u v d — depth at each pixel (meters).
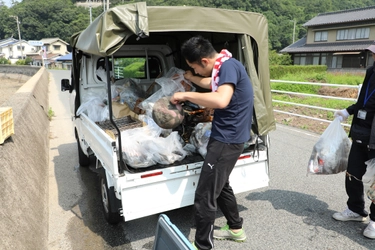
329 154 3.50
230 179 3.32
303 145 6.51
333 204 3.96
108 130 3.27
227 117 2.67
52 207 4.08
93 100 4.32
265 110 3.29
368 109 3.00
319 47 39.00
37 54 73.06
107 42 2.66
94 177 5.09
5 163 3.09
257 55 3.30
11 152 3.47
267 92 3.37
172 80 3.75
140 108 3.85
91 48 3.00
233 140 2.68
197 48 2.62
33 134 5.38
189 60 2.69
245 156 3.37
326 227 3.44
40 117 7.51
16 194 2.97
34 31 86.62
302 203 4.01
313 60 39.88
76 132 5.37
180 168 3.05
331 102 12.41
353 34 36.31
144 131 3.24
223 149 2.69
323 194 4.24
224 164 2.71
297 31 66.00
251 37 3.23
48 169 5.42
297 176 4.88
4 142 3.50
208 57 2.64
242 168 3.39
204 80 3.35
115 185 2.92
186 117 3.71
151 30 2.78
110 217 3.41
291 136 7.23
